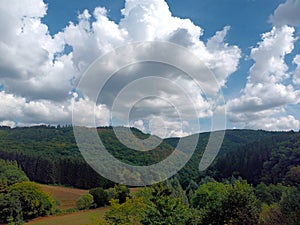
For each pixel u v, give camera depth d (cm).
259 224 1516
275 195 3403
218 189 2336
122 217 1648
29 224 4153
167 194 1579
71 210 4600
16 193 4603
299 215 1359
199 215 1627
